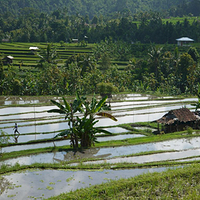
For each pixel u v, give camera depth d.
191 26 156.00
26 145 29.42
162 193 16.78
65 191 17.64
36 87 67.25
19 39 165.38
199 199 15.88
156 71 91.12
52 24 177.50
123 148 27.84
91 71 80.56
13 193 17.31
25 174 20.27
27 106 48.06
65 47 143.38
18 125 37.00
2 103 49.59
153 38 147.00
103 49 124.31
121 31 155.88
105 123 39.09
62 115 42.41
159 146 28.48
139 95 64.00
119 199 16.09
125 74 82.00
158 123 36.06
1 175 20.02
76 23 196.50
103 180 19.36
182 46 131.50
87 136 28.22
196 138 31.52
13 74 73.81
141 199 16.11
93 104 28.08
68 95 61.34
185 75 83.88
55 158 24.86
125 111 46.84
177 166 22.19
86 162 23.58
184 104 53.75
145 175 18.88
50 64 82.12
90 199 15.93
